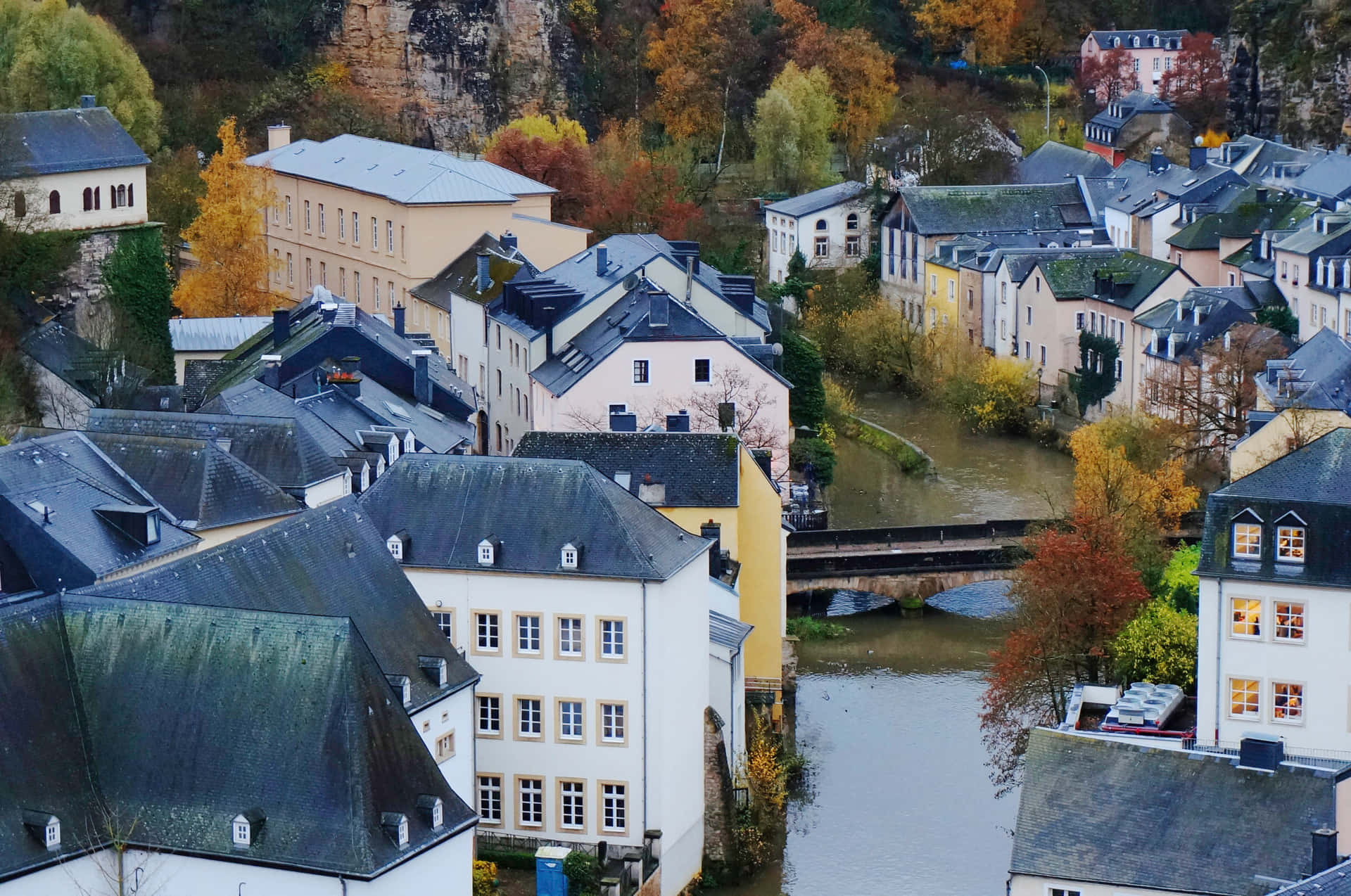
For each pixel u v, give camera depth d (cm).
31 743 11900
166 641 12269
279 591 13262
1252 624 14550
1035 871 12094
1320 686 14462
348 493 17262
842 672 19550
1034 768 12544
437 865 12012
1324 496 14638
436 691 13588
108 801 11988
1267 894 11338
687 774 15100
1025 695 16875
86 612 12406
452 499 15150
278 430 17125
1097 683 16738
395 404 19712
